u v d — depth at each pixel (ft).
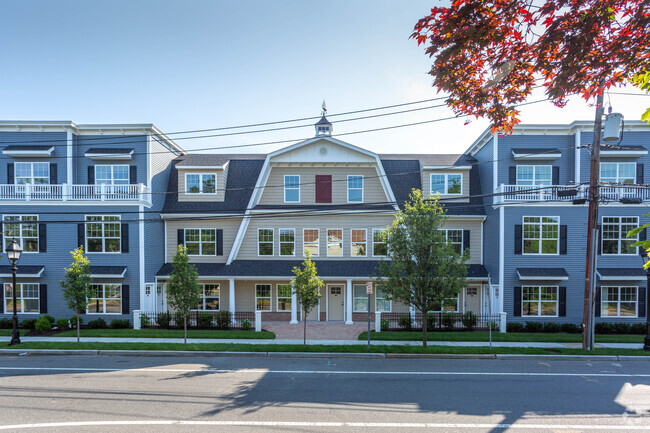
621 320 68.74
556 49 16.78
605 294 69.00
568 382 37.86
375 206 77.82
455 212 76.43
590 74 17.11
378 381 37.73
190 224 78.74
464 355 48.57
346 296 76.64
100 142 75.20
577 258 69.36
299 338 59.52
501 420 28.09
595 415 29.19
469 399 32.55
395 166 84.07
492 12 15.93
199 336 59.67
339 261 77.15
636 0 14.46
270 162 78.33
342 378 38.75
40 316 69.15
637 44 15.34
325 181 78.74
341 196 78.74
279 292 77.05
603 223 69.46
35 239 71.10
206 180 79.66
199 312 71.61
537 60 17.20
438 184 77.87
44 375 39.55
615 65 16.29
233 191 80.53
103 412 28.99
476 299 76.33
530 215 69.51
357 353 48.75
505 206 69.51
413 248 51.11
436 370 42.24
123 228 71.00
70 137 73.77
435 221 52.11
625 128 70.95
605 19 14.94
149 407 30.07
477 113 20.70
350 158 77.92
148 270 72.95
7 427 26.27
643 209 68.90
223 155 92.53
